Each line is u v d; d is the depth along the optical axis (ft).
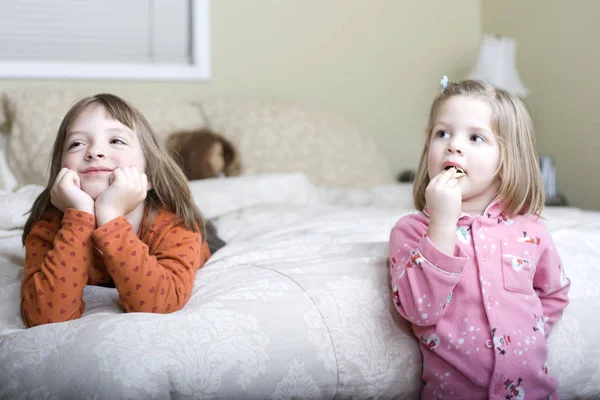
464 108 3.84
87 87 10.08
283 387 3.40
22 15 10.16
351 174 9.71
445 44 12.78
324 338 3.57
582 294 4.23
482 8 12.99
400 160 12.47
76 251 3.69
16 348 3.34
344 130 10.29
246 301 3.65
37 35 10.25
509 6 12.26
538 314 3.68
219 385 3.26
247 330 3.46
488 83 4.06
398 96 12.41
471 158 3.77
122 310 3.85
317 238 5.14
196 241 4.21
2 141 8.75
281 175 7.78
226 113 9.79
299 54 11.63
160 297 3.65
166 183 4.25
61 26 10.36
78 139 4.02
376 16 12.19
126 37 10.74
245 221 6.60
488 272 3.65
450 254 3.49
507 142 3.84
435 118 4.04
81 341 3.28
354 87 12.09
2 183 8.26
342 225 5.77
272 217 6.70
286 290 3.78
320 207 7.27
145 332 3.32
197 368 3.24
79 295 3.72
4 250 4.91
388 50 12.31
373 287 3.92
